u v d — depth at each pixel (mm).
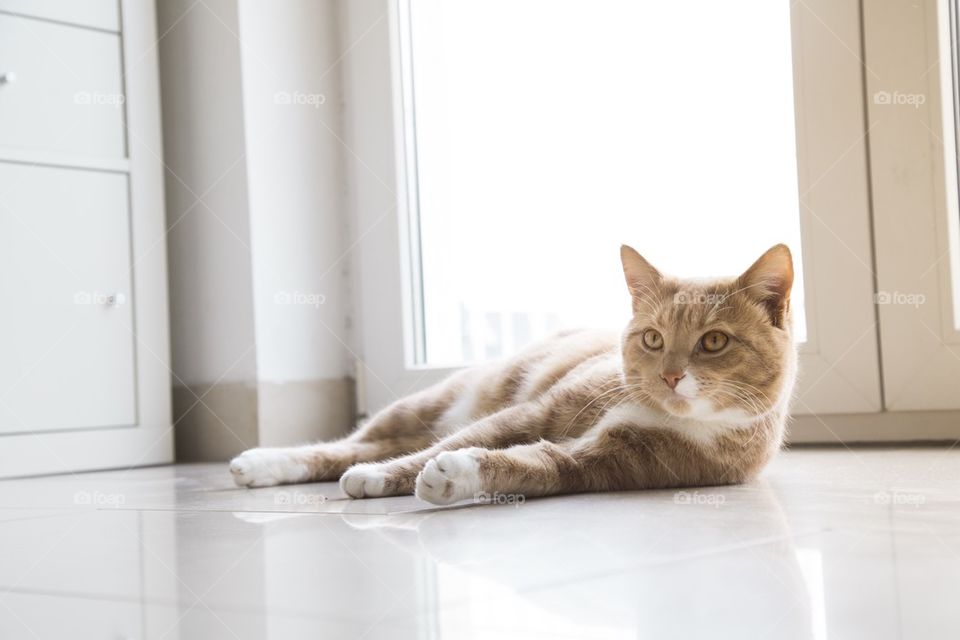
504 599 755
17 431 2203
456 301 2619
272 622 713
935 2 2041
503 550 968
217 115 2566
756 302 1465
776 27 2225
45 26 2293
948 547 916
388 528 1145
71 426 2299
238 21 2512
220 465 2379
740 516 1149
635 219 2396
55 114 2305
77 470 2291
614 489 1465
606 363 1635
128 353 2412
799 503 1254
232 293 2547
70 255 2312
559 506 1290
